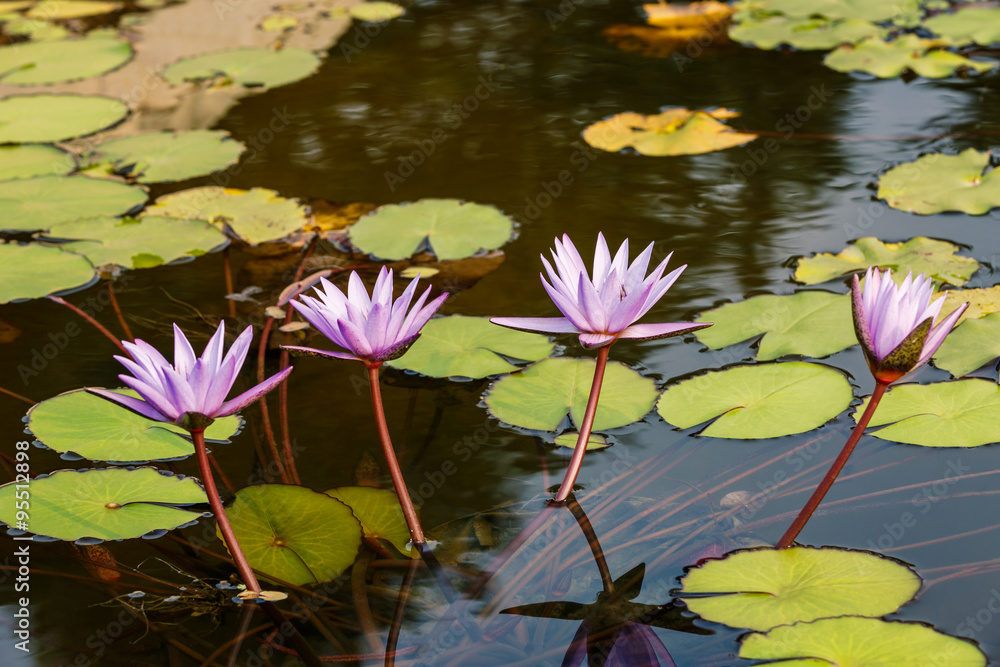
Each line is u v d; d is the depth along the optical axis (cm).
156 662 117
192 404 112
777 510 142
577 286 137
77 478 150
